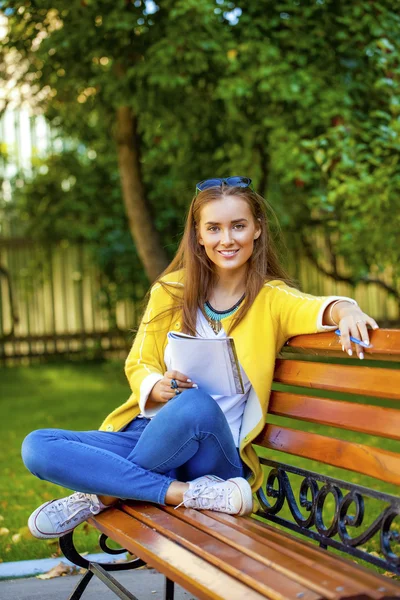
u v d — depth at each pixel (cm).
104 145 967
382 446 589
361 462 202
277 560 173
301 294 244
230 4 704
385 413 198
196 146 872
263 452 583
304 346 238
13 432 660
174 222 1084
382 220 636
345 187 598
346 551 203
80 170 1095
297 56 680
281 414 244
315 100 680
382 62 603
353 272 1037
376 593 148
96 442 253
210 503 225
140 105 734
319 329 227
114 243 1074
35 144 1161
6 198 1187
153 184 1026
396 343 195
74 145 1106
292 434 238
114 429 265
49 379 1024
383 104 695
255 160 877
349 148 604
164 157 916
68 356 1197
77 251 1185
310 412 229
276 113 766
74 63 739
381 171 593
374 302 1199
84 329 1188
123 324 1198
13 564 329
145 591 297
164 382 245
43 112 913
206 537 199
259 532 200
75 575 320
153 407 254
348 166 600
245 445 246
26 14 729
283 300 246
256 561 176
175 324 266
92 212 1104
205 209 253
